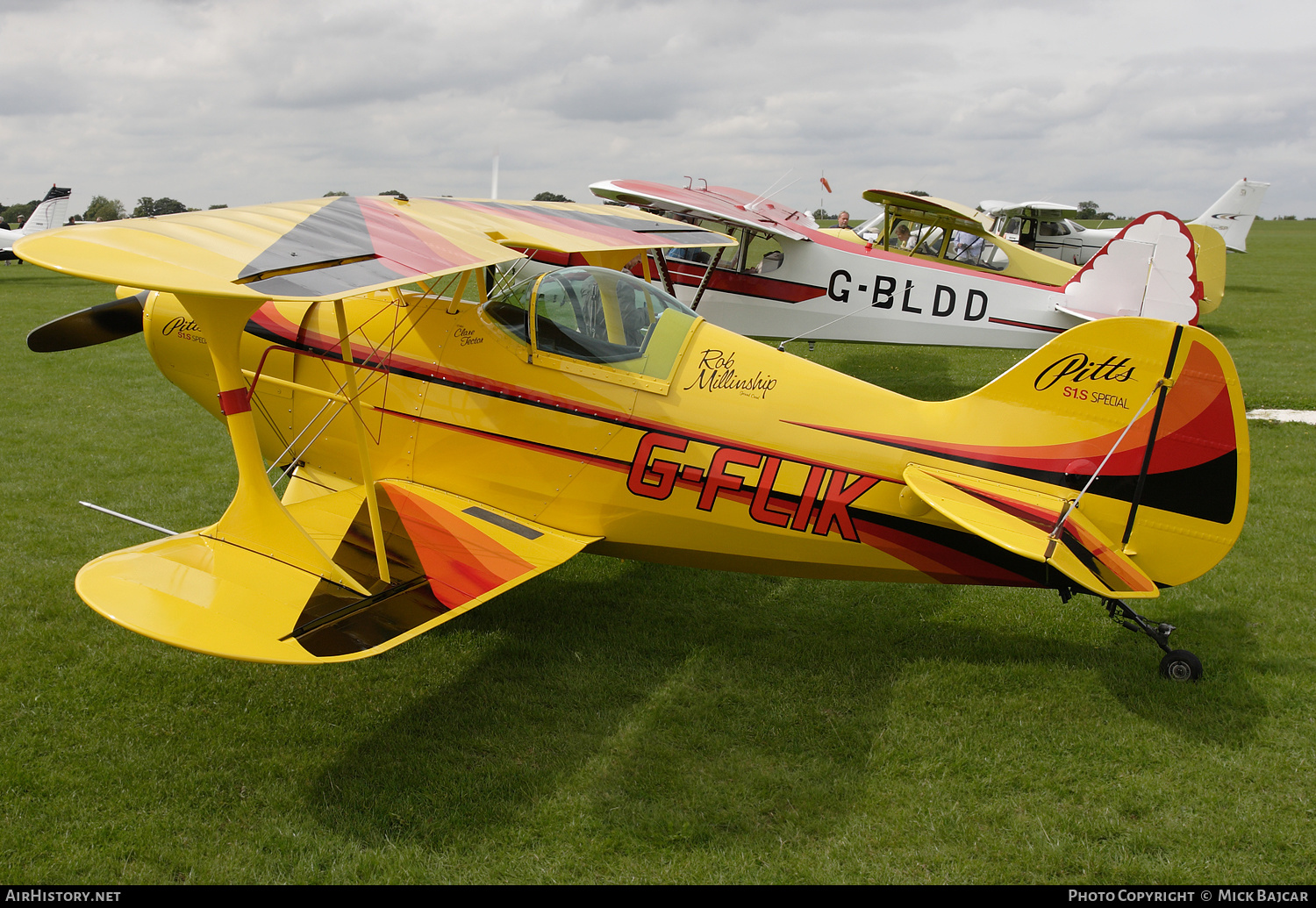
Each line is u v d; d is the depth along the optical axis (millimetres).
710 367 4305
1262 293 23250
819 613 4957
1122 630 4758
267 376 5031
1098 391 4020
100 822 3100
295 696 3959
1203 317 18234
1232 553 5812
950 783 3404
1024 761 3559
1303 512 6559
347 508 4371
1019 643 4598
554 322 4355
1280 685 4148
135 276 2836
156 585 3215
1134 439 4004
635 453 4336
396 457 4738
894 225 13820
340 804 3238
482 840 3057
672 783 3375
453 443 4586
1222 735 3734
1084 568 3555
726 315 10758
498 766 3469
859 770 3486
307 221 3855
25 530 5637
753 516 4301
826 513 4234
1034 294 10688
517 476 4520
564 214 6145
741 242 10445
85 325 5824
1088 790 3375
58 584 4883
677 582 5371
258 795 3271
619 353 4328
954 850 3043
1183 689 4105
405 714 3838
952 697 4043
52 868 2883
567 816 3182
